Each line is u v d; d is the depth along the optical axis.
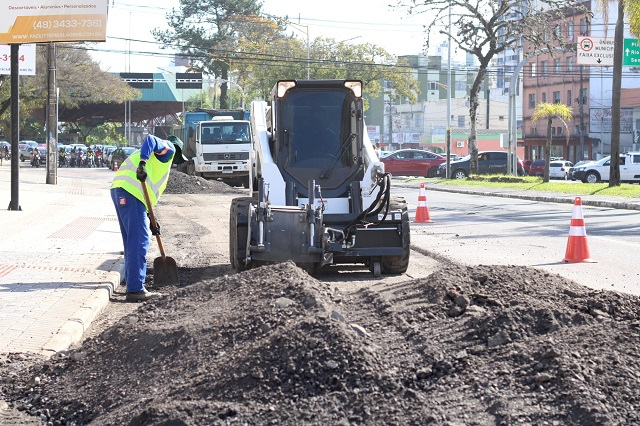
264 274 7.78
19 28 22.30
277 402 5.43
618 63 36.12
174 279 11.41
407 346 6.27
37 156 68.06
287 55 83.44
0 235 16.55
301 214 11.27
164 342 6.62
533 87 91.25
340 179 12.32
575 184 40.94
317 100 12.50
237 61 89.69
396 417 5.24
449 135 54.66
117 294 11.10
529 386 5.50
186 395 5.62
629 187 35.78
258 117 13.42
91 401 6.15
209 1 100.81
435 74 134.12
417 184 48.56
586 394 5.25
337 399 5.43
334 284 11.40
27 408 6.25
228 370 5.75
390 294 7.86
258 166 13.08
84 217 21.03
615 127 36.47
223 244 16.91
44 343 7.86
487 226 20.98
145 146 10.51
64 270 12.07
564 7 50.66
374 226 11.98
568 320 6.52
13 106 22.33
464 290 7.52
